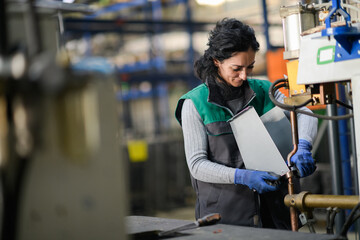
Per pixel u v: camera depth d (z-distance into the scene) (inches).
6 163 30.6
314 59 54.0
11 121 30.4
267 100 80.5
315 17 64.6
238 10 316.8
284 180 70.5
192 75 293.1
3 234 30.2
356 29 49.5
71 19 222.2
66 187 32.1
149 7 297.7
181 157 257.3
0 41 31.6
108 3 270.1
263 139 73.1
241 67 73.0
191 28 289.3
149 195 248.5
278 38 303.1
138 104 365.1
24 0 32.3
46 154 30.9
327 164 192.7
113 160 33.9
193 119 77.2
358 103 46.9
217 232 53.9
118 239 34.4
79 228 32.7
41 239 31.7
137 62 305.0
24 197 30.8
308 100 60.6
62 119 31.1
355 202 56.6
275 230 53.2
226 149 76.4
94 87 32.3
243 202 76.1
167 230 55.2
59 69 29.9
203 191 78.5
